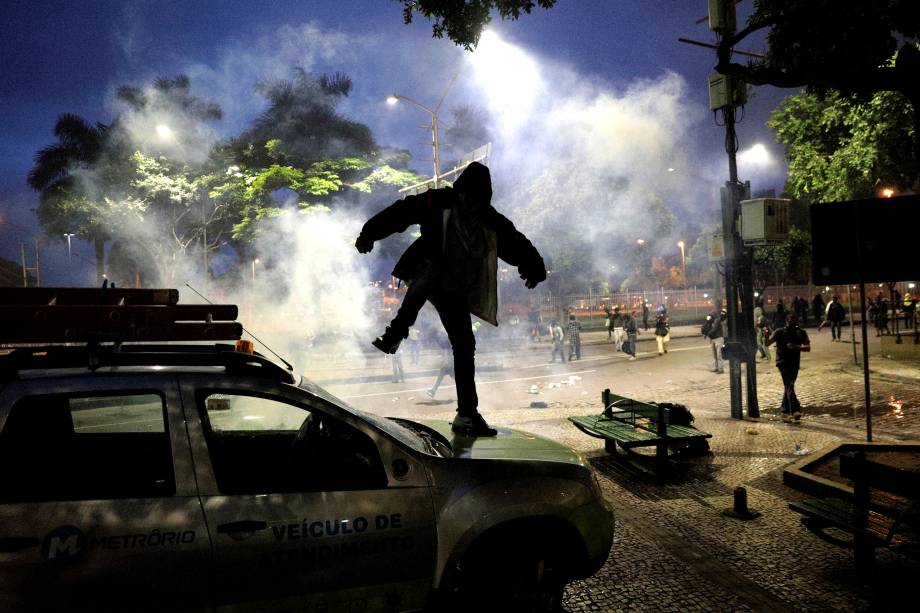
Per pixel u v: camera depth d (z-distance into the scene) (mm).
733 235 9844
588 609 3824
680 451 7695
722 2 9484
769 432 8906
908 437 8422
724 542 4891
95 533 2543
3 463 2562
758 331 18812
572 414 10977
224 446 3131
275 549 2746
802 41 6934
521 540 3289
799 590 4059
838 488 5734
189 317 3018
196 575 2633
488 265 3906
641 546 4824
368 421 3113
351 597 2885
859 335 26516
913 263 6215
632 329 21500
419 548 2992
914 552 3717
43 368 2824
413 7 7535
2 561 2422
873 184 15812
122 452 3041
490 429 3967
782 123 17906
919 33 6520
